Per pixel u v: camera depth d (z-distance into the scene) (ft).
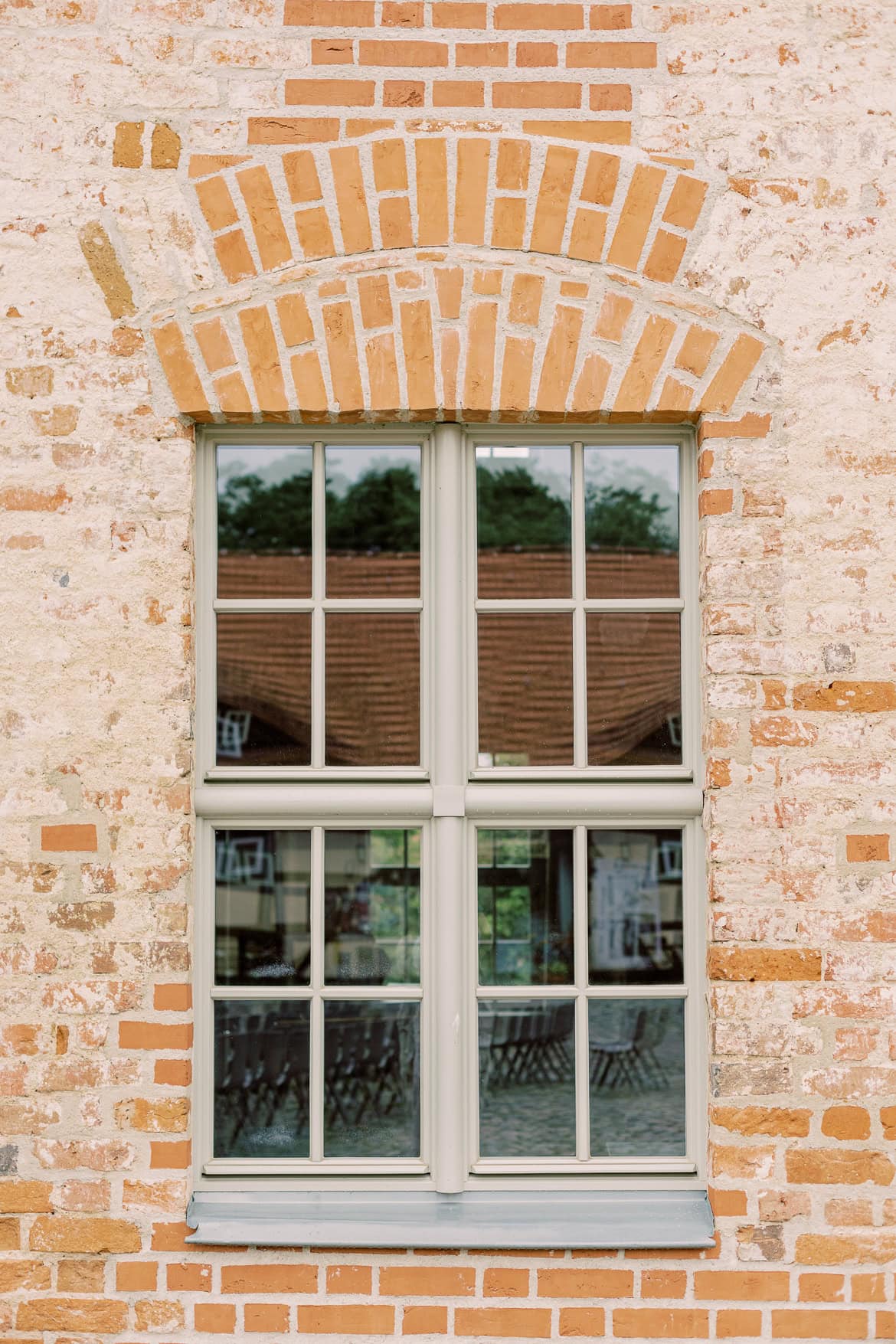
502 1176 8.68
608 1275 8.29
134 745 8.55
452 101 8.64
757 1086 8.36
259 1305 8.30
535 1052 8.84
